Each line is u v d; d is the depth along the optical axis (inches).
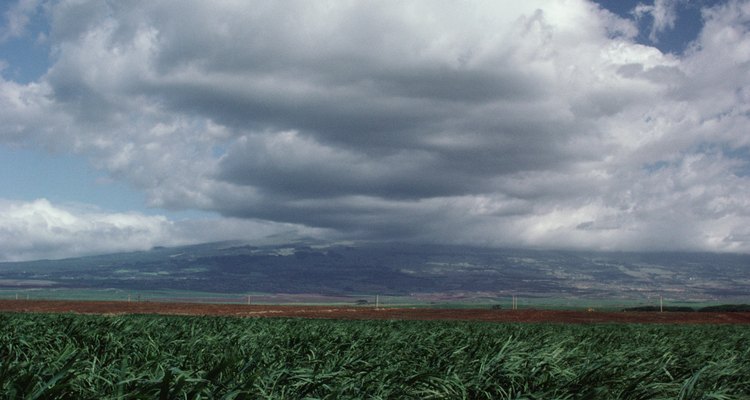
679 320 1984.5
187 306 2311.8
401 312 2217.0
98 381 305.7
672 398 298.7
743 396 323.0
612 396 305.1
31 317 697.6
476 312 2210.9
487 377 337.1
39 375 269.3
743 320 2025.1
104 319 619.2
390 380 332.5
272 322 805.9
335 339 522.0
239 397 254.5
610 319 1962.4
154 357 376.8
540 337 592.7
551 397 305.0
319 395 310.7
